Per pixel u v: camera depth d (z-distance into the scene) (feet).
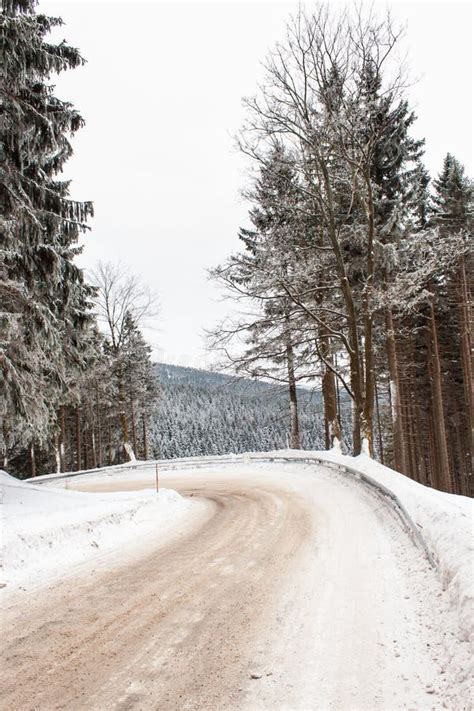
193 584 20.26
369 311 59.47
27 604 18.47
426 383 104.17
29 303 39.09
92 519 30.50
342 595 18.26
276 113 60.39
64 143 43.01
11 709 11.35
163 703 11.47
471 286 88.48
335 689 11.93
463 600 14.28
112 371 100.22
